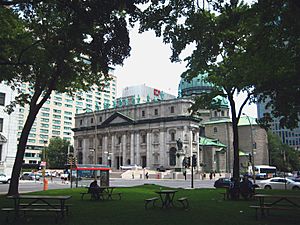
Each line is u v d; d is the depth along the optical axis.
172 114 96.38
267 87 23.67
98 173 51.50
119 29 14.26
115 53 14.70
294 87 22.70
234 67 23.73
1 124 58.19
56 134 163.62
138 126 102.56
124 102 116.06
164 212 15.55
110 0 13.51
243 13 16.92
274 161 118.31
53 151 123.00
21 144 24.09
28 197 13.32
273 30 17.52
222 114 116.19
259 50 19.05
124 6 14.18
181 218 13.70
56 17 20.44
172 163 94.19
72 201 20.94
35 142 155.38
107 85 28.78
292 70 21.80
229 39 21.09
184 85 113.62
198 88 109.56
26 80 25.16
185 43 16.50
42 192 27.91
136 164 101.00
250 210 16.53
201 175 82.94
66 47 17.78
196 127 96.62
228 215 14.76
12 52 21.81
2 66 22.33
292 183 38.34
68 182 54.47
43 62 21.98
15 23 22.08
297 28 16.53
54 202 19.80
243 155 102.00
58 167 122.06
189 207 17.70
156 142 98.06
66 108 168.00
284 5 16.16
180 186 48.31
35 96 24.73
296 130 165.88
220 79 25.31
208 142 105.38
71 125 169.88
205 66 19.34
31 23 21.92
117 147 106.69
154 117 99.94
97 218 13.62
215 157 105.06
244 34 20.86
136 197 24.00
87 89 28.50
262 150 106.56
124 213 15.13
